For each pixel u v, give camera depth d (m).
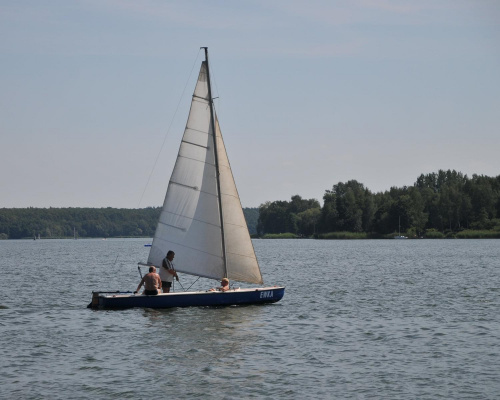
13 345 42.50
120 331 46.91
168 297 55.97
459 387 33.09
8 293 73.88
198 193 56.97
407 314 55.12
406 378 34.69
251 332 46.56
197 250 57.16
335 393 32.28
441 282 85.25
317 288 77.94
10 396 31.80
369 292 72.81
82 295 72.00
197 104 56.72
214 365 37.41
